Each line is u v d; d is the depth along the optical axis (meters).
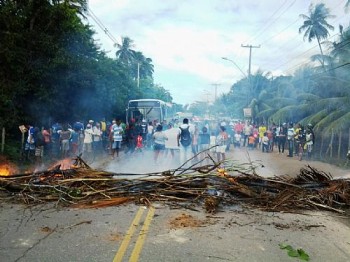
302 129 19.16
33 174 8.91
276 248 5.36
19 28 18.78
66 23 21.44
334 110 21.02
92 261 4.78
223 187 8.27
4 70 18.11
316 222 6.73
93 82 21.66
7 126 17.20
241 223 6.54
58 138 17.14
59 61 18.86
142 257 4.92
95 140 18.97
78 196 7.94
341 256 5.13
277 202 7.74
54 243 5.41
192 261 4.82
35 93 18.50
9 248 5.20
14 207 7.39
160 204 7.71
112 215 6.88
